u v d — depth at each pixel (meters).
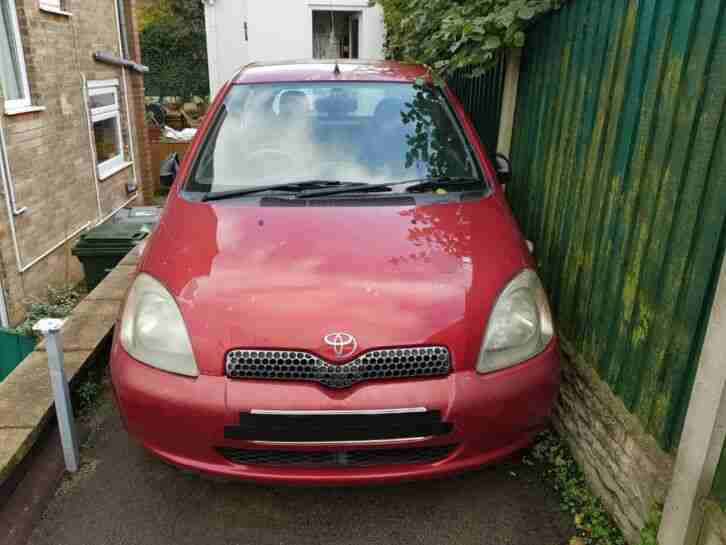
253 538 2.52
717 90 1.88
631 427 2.35
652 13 2.29
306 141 3.43
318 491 2.79
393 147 3.43
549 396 2.52
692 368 2.00
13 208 6.11
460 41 3.61
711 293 1.90
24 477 2.80
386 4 6.94
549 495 2.76
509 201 4.18
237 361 2.31
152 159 12.43
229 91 3.73
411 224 2.86
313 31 14.90
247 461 2.40
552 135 3.31
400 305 2.38
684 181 2.05
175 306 2.44
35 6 6.79
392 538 2.53
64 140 7.54
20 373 3.29
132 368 2.42
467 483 2.84
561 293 3.13
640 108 2.37
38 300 6.35
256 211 2.96
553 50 3.32
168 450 2.43
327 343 2.29
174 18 24.72
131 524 2.58
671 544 2.01
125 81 9.98
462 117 3.66
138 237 5.71
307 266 2.54
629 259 2.40
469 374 2.36
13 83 6.51
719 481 1.82
